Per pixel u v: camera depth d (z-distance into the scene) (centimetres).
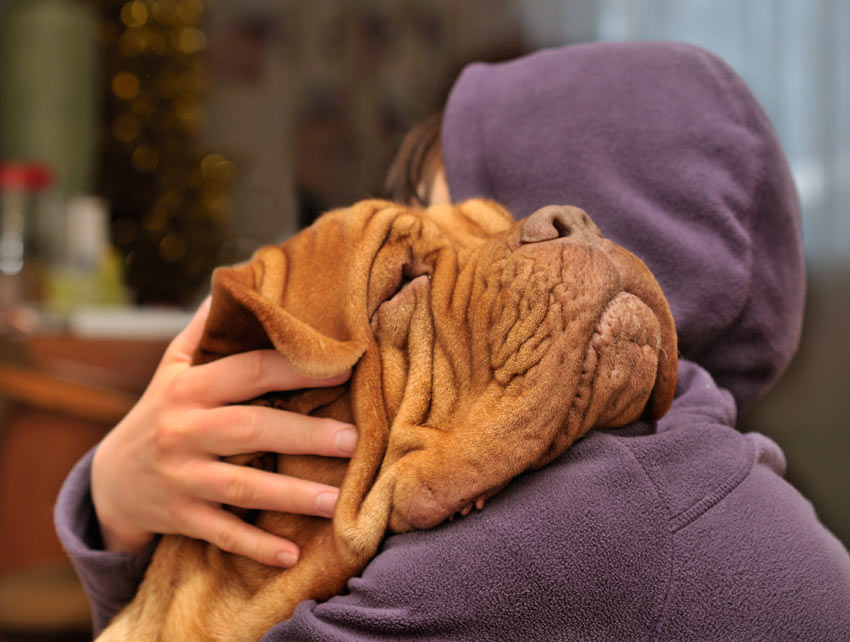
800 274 151
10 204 375
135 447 132
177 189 528
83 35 540
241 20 596
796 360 389
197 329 147
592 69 154
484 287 115
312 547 116
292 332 111
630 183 145
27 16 536
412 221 123
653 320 112
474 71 171
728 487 111
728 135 144
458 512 110
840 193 395
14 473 286
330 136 576
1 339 290
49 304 365
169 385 130
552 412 106
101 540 154
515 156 153
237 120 585
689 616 102
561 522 104
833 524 375
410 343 118
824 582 108
